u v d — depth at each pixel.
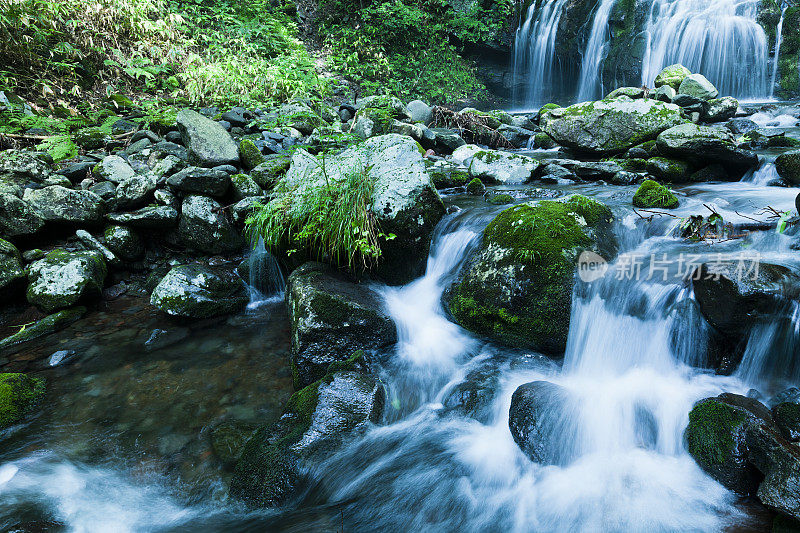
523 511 2.14
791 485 1.71
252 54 10.64
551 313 3.03
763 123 8.18
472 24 14.53
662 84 10.07
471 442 2.58
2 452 2.59
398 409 2.89
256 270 4.61
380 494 2.27
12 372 3.31
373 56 13.49
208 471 2.47
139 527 2.16
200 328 3.99
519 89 15.91
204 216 4.89
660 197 4.29
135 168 5.68
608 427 2.40
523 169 6.06
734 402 2.16
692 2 12.43
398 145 4.29
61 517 2.19
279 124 7.48
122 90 8.29
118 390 3.15
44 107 7.23
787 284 2.46
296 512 2.20
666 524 1.91
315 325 3.22
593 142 6.94
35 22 7.59
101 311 4.27
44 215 4.47
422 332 3.57
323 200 3.92
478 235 3.83
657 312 2.86
